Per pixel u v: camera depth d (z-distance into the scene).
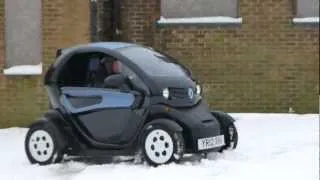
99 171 8.68
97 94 9.34
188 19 15.48
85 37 14.23
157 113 8.99
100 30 16.34
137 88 9.13
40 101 14.13
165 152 8.74
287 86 15.43
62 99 9.51
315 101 15.41
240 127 13.03
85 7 14.22
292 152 9.73
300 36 15.38
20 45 14.16
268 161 9.04
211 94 15.46
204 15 15.50
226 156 9.50
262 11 15.38
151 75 9.15
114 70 9.45
